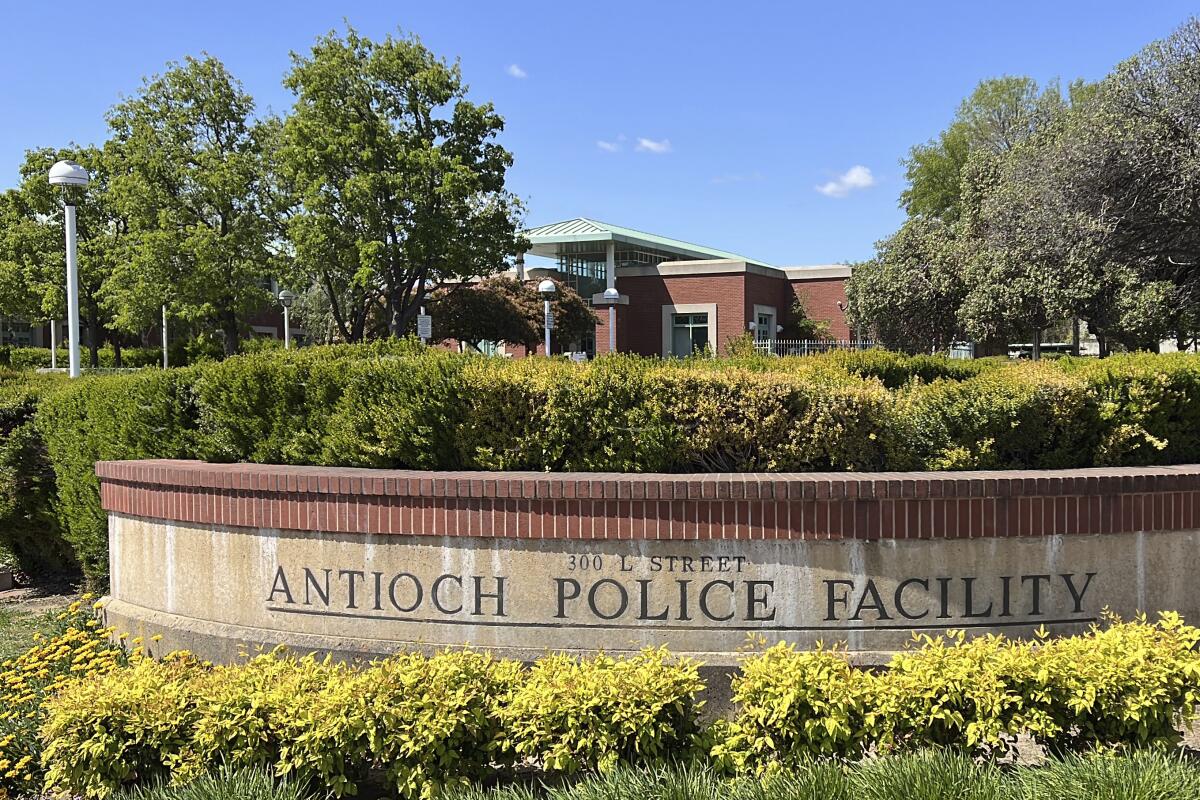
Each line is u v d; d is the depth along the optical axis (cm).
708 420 500
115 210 3259
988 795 306
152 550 550
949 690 349
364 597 483
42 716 438
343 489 480
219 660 507
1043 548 456
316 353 611
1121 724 347
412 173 2889
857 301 3266
